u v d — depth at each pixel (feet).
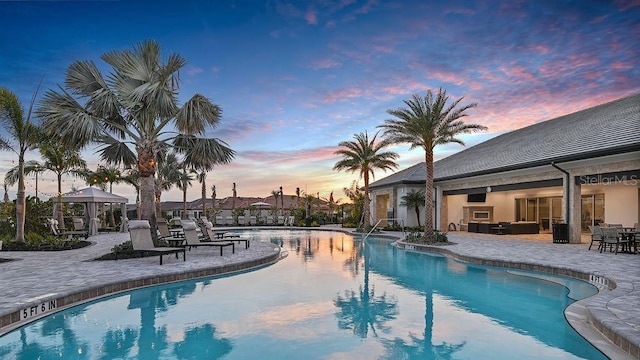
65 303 21.67
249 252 43.34
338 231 96.94
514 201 88.79
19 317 18.66
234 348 16.08
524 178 60.29
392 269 35.96
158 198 106.93
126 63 40.86
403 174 101.30
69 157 71.10
